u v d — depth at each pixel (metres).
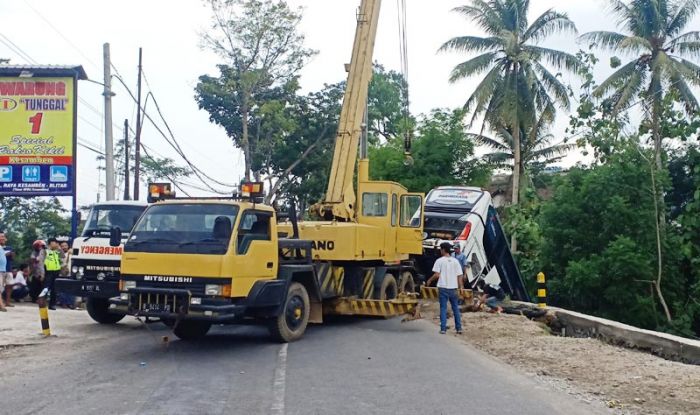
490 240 22.64
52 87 20.20
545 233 24.53
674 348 11.20
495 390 8.57
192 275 10.59
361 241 14.84
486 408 7.63
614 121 24.45
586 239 23.73
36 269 19.05
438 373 9.59
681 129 22.81
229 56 39.41
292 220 13.58
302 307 12.65
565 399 8.21
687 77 31.36
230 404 7.66
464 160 33.06
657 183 23.28
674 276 22.56
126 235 14.01
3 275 16.52
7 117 20.09
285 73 40.12
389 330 14.22
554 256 24.50
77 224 20.00
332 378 9.12
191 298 10.52
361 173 16.95
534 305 17.86
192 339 12.56
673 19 32.47
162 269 10.73
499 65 36.88
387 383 8.84
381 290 16.12
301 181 42.75
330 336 13.12
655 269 22.44
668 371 9.55
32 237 32.81
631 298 21.84
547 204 25.00
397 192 17.00
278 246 12.12
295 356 10.80
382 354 11.09
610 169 23.66
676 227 24.03
